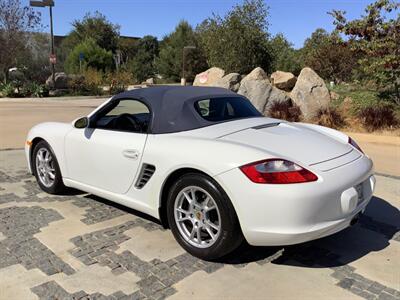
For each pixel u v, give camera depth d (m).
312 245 3.72
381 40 11.09
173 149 3.48
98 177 4.26
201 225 3.38
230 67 19.62
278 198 2.95
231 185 3.07
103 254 3.49
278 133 3.63
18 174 5.99
